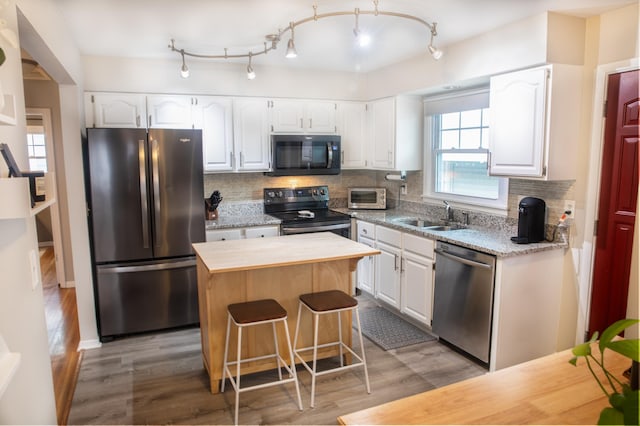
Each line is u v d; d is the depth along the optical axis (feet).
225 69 14.43
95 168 11.72
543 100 9.55
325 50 12.80
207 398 9.33
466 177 13.83
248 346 9.98
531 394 4.54
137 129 11.94
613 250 9.64
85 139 12.96
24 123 5.39
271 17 9.65
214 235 13.71
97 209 11.86
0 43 4.45
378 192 16.83
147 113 13.60
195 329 13.15
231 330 9.73
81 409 8.91
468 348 10.69
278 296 10.10
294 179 16.93
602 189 9.75
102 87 13.19
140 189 12.12
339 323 10.46
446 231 12.14
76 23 9.87
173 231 12.62
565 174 9.97
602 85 9.58
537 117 9.70
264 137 15.15
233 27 10.39
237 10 9.18
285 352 10.34
